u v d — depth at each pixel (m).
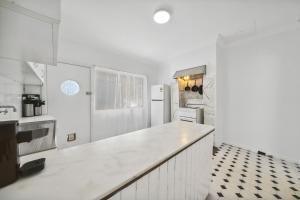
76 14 2.10
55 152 0.89
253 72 3.00
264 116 2.87
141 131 1.47
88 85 3.25
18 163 0.60
